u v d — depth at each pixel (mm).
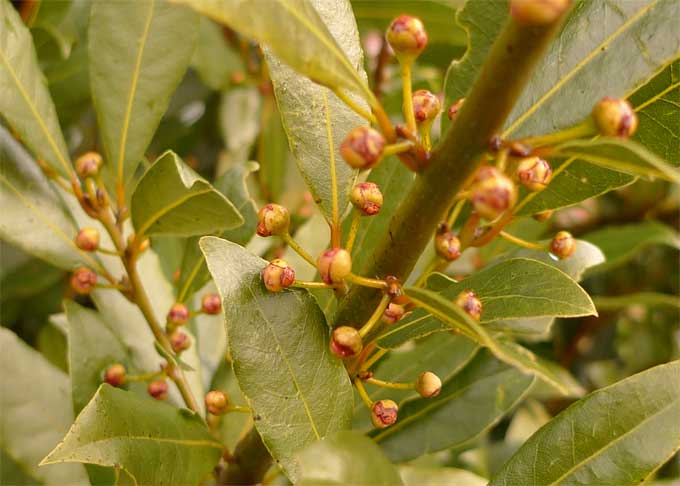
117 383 329
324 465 240
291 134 285
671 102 292
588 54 282
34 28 433
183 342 337
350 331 266
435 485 352
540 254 339
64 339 433
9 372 363
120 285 332
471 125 249
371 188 275
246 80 505
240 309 272
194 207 290
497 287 276
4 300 479
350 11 292
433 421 358
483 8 299
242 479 316
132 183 409
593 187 297
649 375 287
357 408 355
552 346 576
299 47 238
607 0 282
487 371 363
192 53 326
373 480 243
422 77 473
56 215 331
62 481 364
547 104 282
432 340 360
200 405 356
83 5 459
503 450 501
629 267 609
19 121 312
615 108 239
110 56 323
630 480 282
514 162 264
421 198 259
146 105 325
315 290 335
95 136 515
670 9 276
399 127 253
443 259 273
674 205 585
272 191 470
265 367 271
